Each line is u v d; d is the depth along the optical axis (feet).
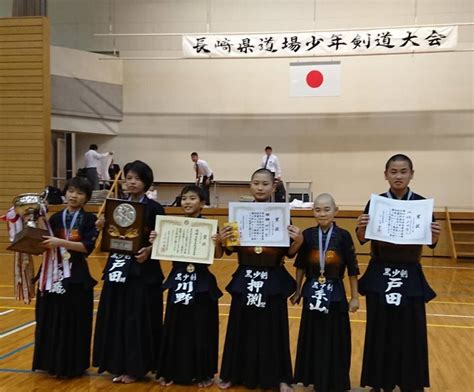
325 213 10.64
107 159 40.70
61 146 42.01
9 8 42.57
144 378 11.62
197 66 43.96
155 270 11.60
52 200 33.42
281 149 43.16
